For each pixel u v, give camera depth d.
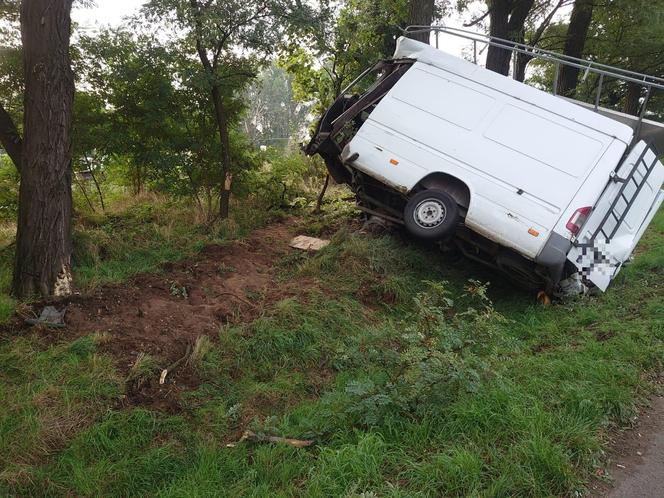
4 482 3.01
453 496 2.95
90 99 7.82
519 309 6.44
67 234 5.14
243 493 3.06
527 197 6.14
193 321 5.06
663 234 10.06
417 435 3.44
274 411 4.05
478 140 6.48
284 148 12.23
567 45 14.63
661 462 3.34
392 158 6.80
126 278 5.80
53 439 3.38
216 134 8.88
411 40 7.22
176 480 3.21
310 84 10.88
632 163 6.44
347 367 4.68
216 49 7.83
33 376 3.92
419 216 6.57
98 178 9.16
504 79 6.58
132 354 4.37
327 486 3.00
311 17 7.86
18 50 7.12
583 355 4.70
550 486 3.03
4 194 7.98
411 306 6.15
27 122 4.86
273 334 4.86
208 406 3.99
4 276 5.48
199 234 7.79
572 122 6.20
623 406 3.82
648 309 5.81
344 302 5.81
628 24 15.70
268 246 7.66
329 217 9.25
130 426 3.59
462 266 7.47
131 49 7.61
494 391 3.74
